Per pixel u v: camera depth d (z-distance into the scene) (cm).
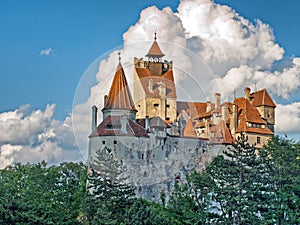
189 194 5144
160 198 5012
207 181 5178
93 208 4572
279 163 5744
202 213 5006
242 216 5119
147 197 4903
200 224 5000
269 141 6088
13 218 4091
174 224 4681
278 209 5247
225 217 5116
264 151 5828
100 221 4256
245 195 5284
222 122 6197
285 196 5331
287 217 5300
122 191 4425
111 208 4425
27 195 5319
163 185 4997
